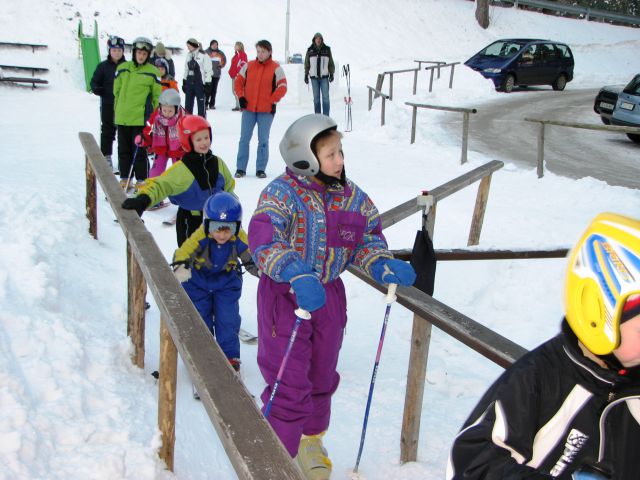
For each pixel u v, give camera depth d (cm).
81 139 578
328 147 241
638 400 127
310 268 232
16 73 1634
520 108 1830
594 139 1422
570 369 130
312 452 269
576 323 126
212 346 217
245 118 877
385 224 463
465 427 139
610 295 119
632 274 116
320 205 249
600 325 121
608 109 1442
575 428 130
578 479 133
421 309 264
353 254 267
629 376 126
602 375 126
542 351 135
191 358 208
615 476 130
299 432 254
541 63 2195
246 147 889
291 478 154
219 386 193
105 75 856
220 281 371
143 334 357
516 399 132
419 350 284
